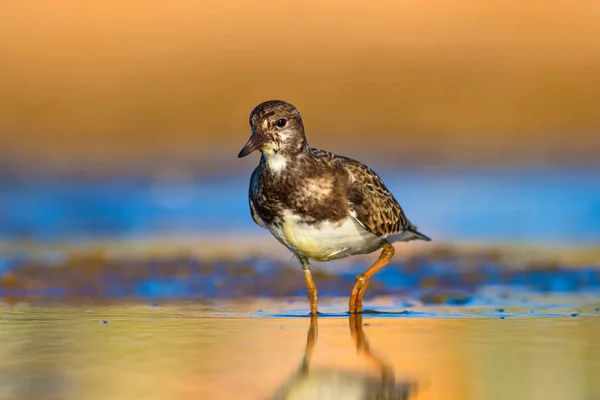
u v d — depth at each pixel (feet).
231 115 83.41
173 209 63.57
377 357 27.63
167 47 88.43
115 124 81.25
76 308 36.09
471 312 35.19
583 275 43.57
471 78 88.94
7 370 25.96
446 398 23.71
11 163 73.77
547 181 71.20
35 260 46.73
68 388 24.14
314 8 91.61
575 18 92.89
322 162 33.96
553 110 85.61
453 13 92.89
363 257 48.21
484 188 69.21
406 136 82.58
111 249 50.47
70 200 65.92
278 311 35.81
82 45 87.25
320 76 87.61
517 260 47.32
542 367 26.35
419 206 63.67
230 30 89.81
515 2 93.30
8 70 84.48
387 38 91.09
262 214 34.47
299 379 25.32
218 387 24.47
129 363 26.84
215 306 36.88
